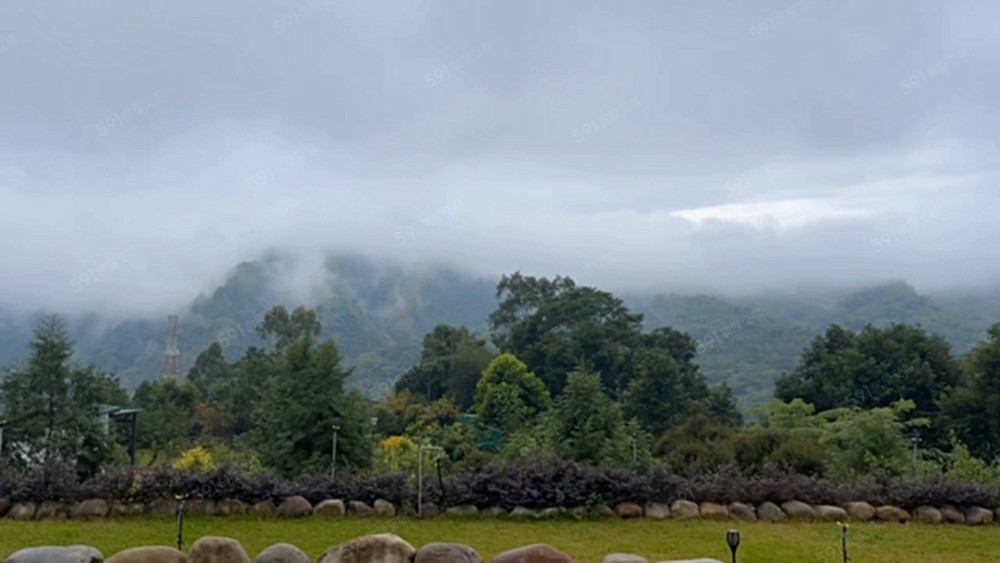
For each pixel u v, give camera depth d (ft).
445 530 31.27
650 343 112.27
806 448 45.83
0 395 43.70
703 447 48.57
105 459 42.50
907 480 37.91
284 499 33.83
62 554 20.36
